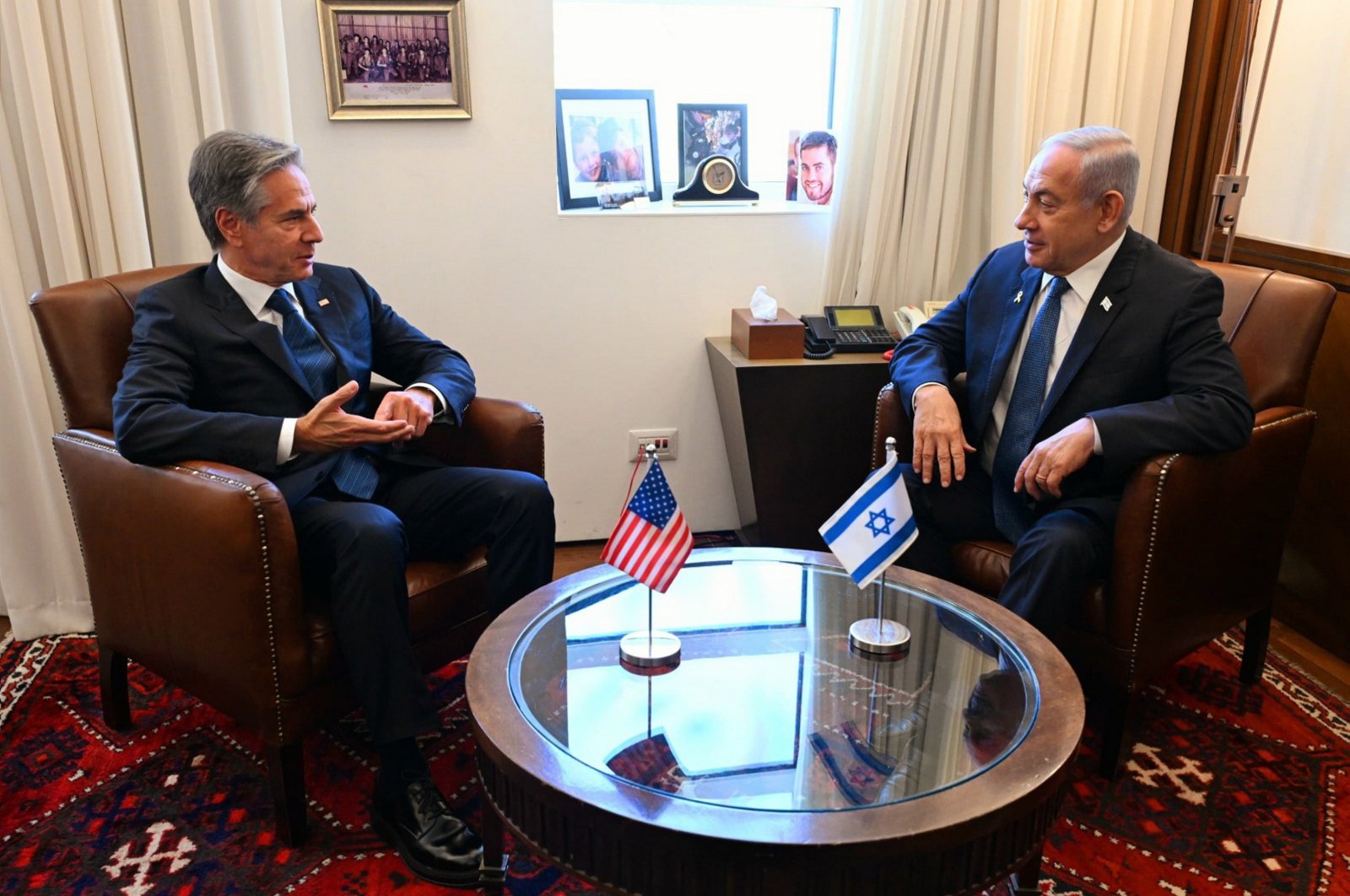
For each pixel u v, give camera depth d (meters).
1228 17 2.79
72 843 1.80
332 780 1.99
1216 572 2.05
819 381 2.72
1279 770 2.05
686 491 3.14
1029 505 2.14
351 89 2.58
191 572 1.72
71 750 2.08
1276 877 1.75
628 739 1.33
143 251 2.43
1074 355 2.07
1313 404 2.57
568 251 2.83
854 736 1.35
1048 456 1.94
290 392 1.98
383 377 2.51
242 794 1.94
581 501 3.08
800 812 1.18
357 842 1.82
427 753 2.06
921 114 2.78
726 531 3.20
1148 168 2.95
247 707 1.74
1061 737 1.33
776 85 3.10
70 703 2.25
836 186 2.83
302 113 2.59
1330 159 2.56
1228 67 2.80
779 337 2.74
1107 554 1.96
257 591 1.66
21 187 2.37
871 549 1.62
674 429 3.06
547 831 1.26
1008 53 2.70
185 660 1.82
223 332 1.92
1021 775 1.25
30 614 2.54
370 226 2.71
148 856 1.77
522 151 2.72
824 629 1.66
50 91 2.28
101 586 1.94
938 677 1.52
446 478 2.09
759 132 3.13
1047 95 2.79
